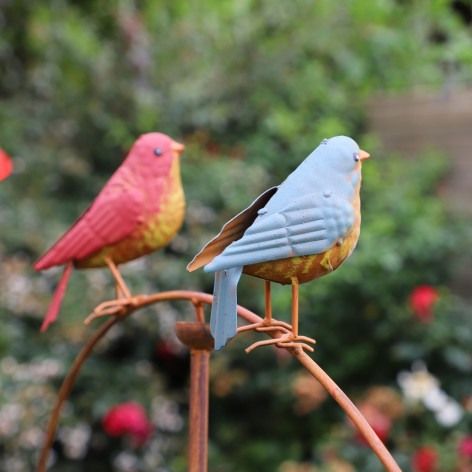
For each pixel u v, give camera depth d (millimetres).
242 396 5305
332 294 4824
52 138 5746
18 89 6578
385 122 5750
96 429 5035
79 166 5531
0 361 4637
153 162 2293
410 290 4855
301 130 5730
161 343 5199
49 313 2332
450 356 4613
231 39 6051
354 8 6488
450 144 5434
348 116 5809
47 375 4719
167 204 2289
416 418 4625
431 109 5523
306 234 1554
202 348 2010
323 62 6211
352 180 1625
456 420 4438
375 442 1602
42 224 5180
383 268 4688
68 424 4695
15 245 5117
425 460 4141
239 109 5836
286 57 5922
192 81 5754
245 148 5633
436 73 6465
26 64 6879
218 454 5055
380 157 5629
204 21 6227
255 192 5305
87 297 4859
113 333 4977
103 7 7047
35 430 4578
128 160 2316
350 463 4336
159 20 6273
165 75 5828
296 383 4723
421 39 6891
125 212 2258
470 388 4688
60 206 5480
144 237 2287
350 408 1613
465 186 5316
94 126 5742
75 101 5781
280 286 4895
